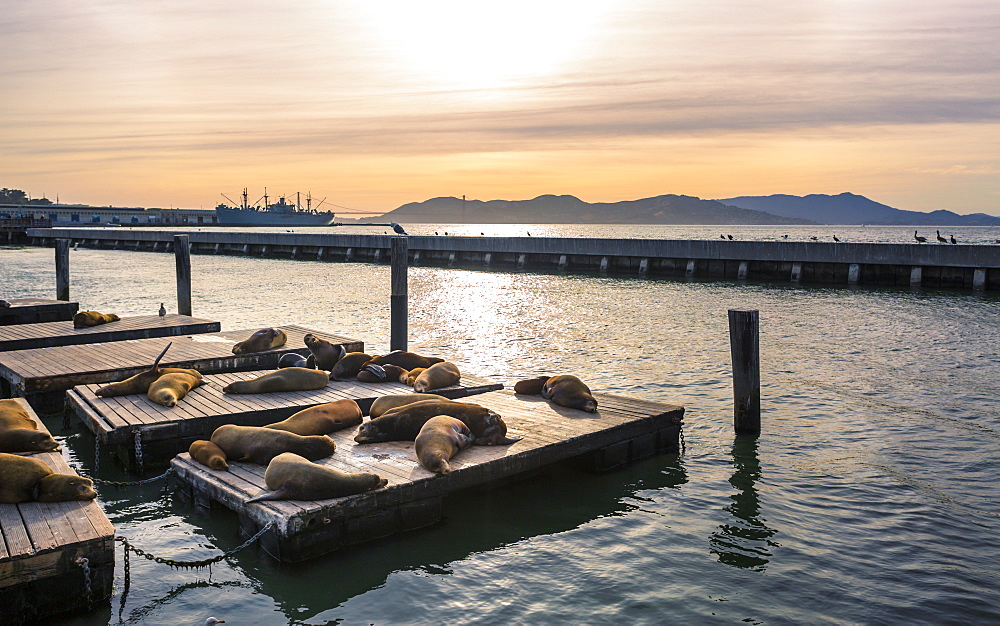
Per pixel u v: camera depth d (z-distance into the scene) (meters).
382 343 17.23
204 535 6.84
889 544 6.65
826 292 28.06
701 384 12.90
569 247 39.28
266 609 5.55
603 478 8.38
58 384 10.85
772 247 32.72
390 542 6.62
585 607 5.57
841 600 5.67
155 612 5.48
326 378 10.31
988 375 13.49
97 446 8.54
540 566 6.25
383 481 6.66
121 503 7.61
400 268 13.67
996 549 6.55
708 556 6.43
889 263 29.83
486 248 42.56
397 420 7.88
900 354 15.55
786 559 6.36
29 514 5.81
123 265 44.53
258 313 22.73
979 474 8.42
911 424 10.41
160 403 9.11
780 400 11.82
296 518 6.00
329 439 7.39
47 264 45.53
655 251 36.12
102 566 5.43
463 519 7.20
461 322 20.95
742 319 9.81
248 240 54.06
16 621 5.16
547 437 8.07
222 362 12.23
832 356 15.41
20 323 19.08
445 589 5.84
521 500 7.73
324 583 5.92
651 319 21.12
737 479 8.34
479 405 8.85
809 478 8.35
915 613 5.48
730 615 5.46
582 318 21.50
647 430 8.97
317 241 49.97
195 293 28.61
